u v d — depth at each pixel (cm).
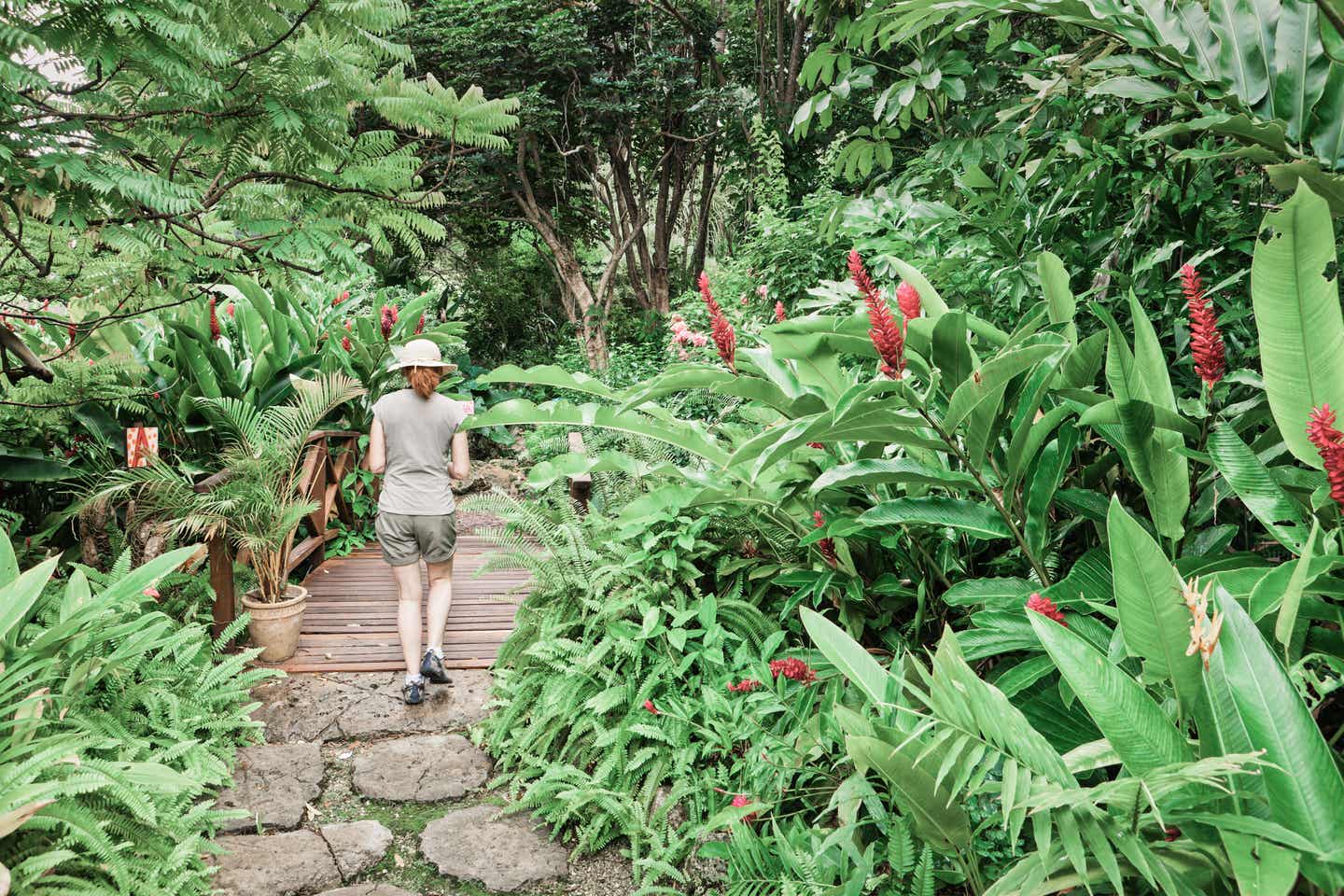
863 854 223
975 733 156
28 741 238
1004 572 270
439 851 271
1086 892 164
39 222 242
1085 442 266
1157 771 124
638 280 1720
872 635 307
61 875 214
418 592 375
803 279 655
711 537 352
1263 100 192
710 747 280
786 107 1174
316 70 196
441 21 1386
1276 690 135
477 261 1728
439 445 377
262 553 394
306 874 257
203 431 511
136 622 281
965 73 327
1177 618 144
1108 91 205
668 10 1423
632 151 1622
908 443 224
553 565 356
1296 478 187
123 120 186
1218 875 147
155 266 280
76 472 407
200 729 317
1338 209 174
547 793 290
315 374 593
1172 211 257
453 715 359
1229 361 248
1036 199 344
